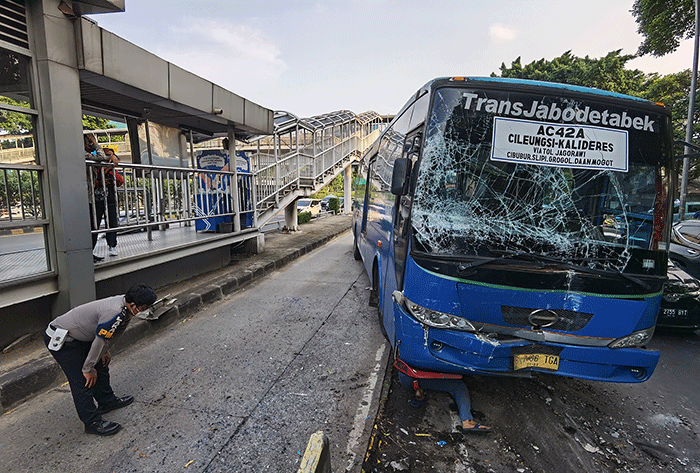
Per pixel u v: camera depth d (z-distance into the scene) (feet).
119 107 20.45
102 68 13.69
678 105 52.54
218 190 23.86
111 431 9.05
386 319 12.53
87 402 8.93
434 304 8.88
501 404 10.93
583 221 8.99
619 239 8.96
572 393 11.65
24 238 13.08
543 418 10.34
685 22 46.16
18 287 11.55
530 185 9.07
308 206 68.95
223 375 11.94
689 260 19.86
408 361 9.40
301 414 10.00
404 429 9.75
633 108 9.27
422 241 9.19
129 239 20.51
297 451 8.62
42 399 10.56
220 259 24.44
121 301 8.87
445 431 9.70
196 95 19.72
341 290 21.70
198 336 14.97
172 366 12.48
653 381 12.65
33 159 12.09
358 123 63.31
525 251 8.92
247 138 30.71
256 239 29.04
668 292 16.19
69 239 12.61
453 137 9.18
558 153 9.09
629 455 9.02
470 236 9.00
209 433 9.18
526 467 8.50
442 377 9.71
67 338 8.68
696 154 9.42
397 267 10.80
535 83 9.37
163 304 16.61
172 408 10.17
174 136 25.17
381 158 17.99
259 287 22.25
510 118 9.15
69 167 12.59
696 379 12.85
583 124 9.11
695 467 8.66
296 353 13.53
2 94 11.55
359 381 11.68
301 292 21.24
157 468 8.05
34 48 11.80
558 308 8.70
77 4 12.67
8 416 9.77
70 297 12.72
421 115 10.08
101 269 14.38
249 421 9.66
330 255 32.71
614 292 8.71
